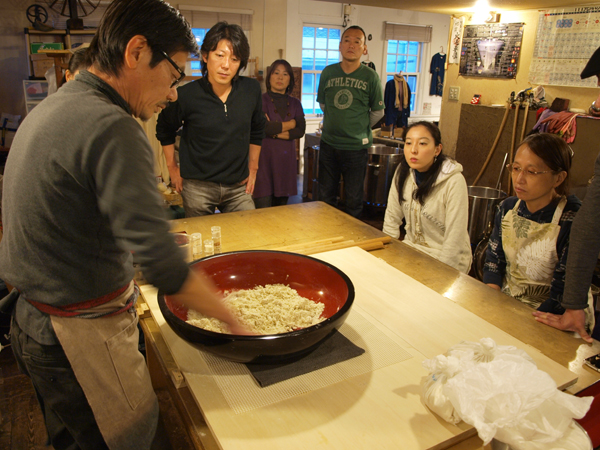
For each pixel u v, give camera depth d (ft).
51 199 2.48
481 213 10.91
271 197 12.53
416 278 4.69
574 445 2.31
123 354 2.99
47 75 11.10
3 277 2.74
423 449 2.45
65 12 17.28
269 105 12.05
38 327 2.80
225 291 4.02
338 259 4.86
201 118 7.70
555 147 4.84
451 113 14.57
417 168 6.40
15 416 6.18
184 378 3.10
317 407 2.73
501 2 10.64
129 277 3.04
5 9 16.40
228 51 7.20
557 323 3.81
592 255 3.72
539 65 11.98
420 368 3.11
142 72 2.69
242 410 2.70
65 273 2.65
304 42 22.77
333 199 13.38
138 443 3.18
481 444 2.61
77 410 3.10
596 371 3.23
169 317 2.94
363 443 2.48
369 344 3.37
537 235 5.14
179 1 18.67
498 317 3.95
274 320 3.48
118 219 2.37
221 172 8.12
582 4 10.73
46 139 2.44
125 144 2.40
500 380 2.37
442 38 26.00
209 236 5.60
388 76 25.55
